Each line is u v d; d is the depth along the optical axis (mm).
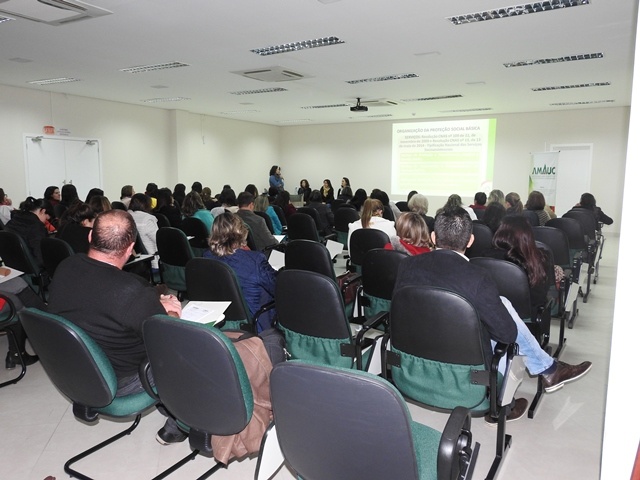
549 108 10656
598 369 3078
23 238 3906
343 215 6344
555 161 9906
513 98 9227
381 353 1980
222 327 2541
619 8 4176
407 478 1124
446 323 1701
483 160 11953
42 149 8703
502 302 1932
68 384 1749
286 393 1170
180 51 5703
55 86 8148
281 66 6527
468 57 5969
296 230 5652
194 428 1633
